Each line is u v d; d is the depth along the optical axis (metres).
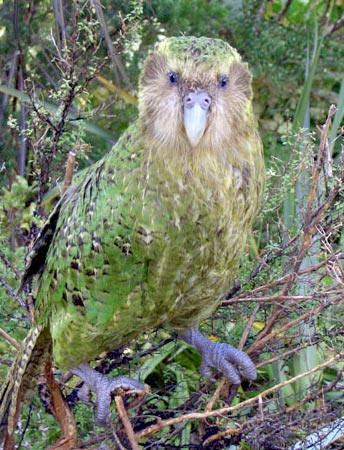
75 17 1.04
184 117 0.79
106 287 0.85
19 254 1.13
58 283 0.89
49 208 1.27
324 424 0.92
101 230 0.84
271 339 0.98
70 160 1.01
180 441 1.00
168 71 0.81
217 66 0.80
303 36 1.71
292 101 1.68
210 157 0.81
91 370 0.92
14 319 1.08
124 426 0.85
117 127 1.49
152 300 0.86
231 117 0.81
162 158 0.81
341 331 0.94
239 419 0.98
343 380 1.04
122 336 0.90
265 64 1.66
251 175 0.85
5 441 0.93
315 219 0.92
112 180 0.83
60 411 0.91
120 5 1.39
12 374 0.94
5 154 1.46
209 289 0.88
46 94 1.47
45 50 1.55
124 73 1.41
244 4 1.74
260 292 0.99
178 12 1.54
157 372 1.15
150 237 0.82
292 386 1.06
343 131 1.01
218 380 0.97
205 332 1.10
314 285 0.95
